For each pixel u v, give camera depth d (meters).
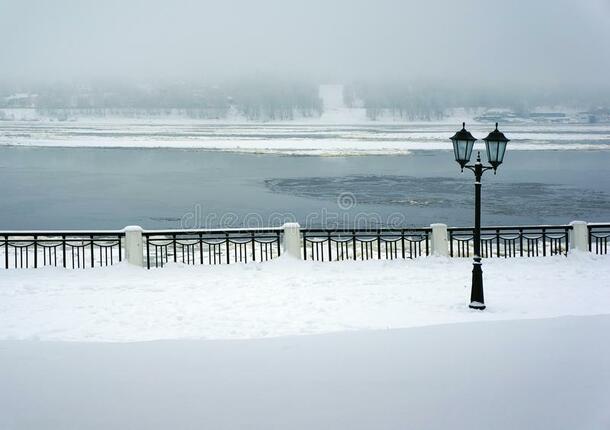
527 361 8.43
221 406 6.97
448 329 10.27
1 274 15.89
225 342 9.68
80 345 9.57
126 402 7.11
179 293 14.14
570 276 16.48
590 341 9.38
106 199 47.41
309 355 8.88
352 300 13.49
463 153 13.37
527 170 67.81
